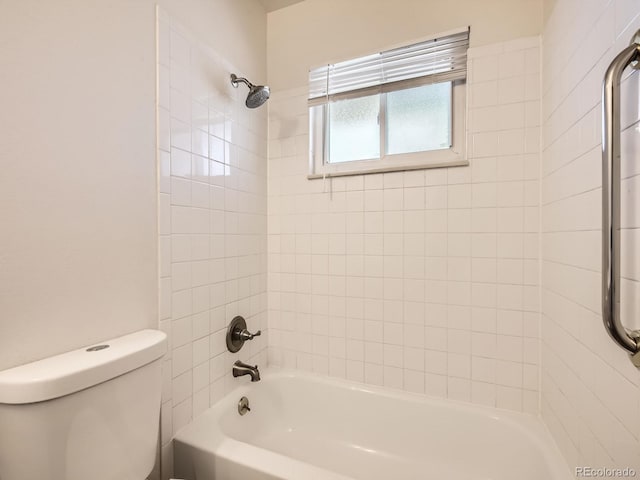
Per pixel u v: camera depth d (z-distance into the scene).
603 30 0.76
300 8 1.67
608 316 0.59
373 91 1.54
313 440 1.51
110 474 0.76
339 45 1.59
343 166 1.65
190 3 1.20
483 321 1.33
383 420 1.43
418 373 1.44
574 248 0.93
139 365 0.83
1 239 0.68
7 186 0.69
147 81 1.02
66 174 0.80
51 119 0.76
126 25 0.95
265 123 1.70
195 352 1.22
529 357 1.26
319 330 1.63
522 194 1.27
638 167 0.62
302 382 1.59
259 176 1.65
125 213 0.95
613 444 0.72
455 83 1.44
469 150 1.34
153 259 1.04
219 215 1.36
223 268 1.38
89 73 0.85
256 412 1.48
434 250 1.40
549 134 1.14
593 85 0.82
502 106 1.29
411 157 1.51
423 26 1.42
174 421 1.12
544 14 1.21
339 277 1.58
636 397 0.64
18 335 0.70
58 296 0.78
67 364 0.71
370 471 1.34
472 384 1.35
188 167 1.19
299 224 1.66
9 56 0.69
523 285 1.27
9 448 0.63
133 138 0.97
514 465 1.19
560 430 1.04
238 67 1.48
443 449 1.33
